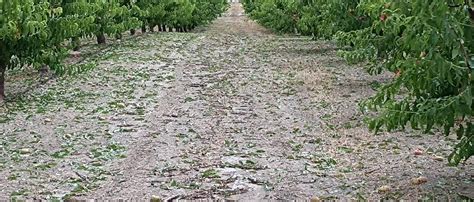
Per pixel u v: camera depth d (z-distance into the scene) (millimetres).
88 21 13766
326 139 8742
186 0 33125
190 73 15812
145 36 28047
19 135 9055
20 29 10438
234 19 53906
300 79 14617
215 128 9523
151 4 30406
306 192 6441
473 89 4793
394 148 8141
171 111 10852
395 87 5344
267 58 19422
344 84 13703
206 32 34094
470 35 4797
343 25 14977
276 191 6484
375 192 6367
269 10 31672
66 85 13508
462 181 6660
